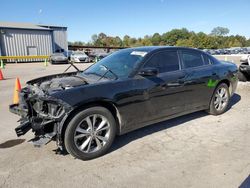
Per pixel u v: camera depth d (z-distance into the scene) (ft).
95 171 9.96
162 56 13.69
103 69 13.64
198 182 9.05
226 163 10.37
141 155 11.28
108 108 11.53
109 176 9.58
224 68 16.79
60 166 10.36
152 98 12.61
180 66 14.32
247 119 16.15
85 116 10.54
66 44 125.39
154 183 9.06
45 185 9.00
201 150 11.66
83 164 10.52
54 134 10.25
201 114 17.19
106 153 11.50
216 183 8.95
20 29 99.45
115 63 13.69
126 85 11.65
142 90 12.11
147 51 13.51
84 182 9.19
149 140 12.92
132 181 9.22
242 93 24.59
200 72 15.05
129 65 12.85
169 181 9.16
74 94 10.16
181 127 14.71
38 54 106.42
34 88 11.64
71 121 10.23
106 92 10.92
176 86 13.60
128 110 11.79
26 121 11.65
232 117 16.57
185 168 10.05
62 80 12.15
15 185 9.00
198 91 15.02
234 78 17.57
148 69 12.00
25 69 59.57
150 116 12.85
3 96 24.93
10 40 97.55
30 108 11.51
